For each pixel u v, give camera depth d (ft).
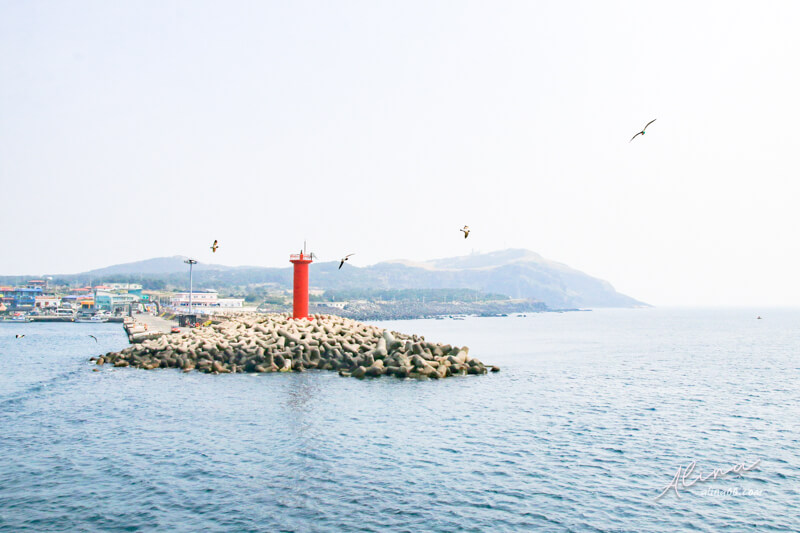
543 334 574.15
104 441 109.19
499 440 114.21
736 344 411.13
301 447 106.52
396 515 76.23
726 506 81.35
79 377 193.67
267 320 254.27
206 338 236.22
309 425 123.44
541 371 229.25
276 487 85.66
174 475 90.22
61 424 122.83
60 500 79.77
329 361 209.67
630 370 238.27
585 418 135.54
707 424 130.93
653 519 76.59
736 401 161.38
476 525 73.46
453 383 183.73
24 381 186.91
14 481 86.94
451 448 107.96
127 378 189.78
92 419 127.65
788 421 134.72
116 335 464.65
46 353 297.33
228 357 211.82
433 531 71.56
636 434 120.57
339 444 109.09
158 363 216.54
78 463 95.66
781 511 79.77
